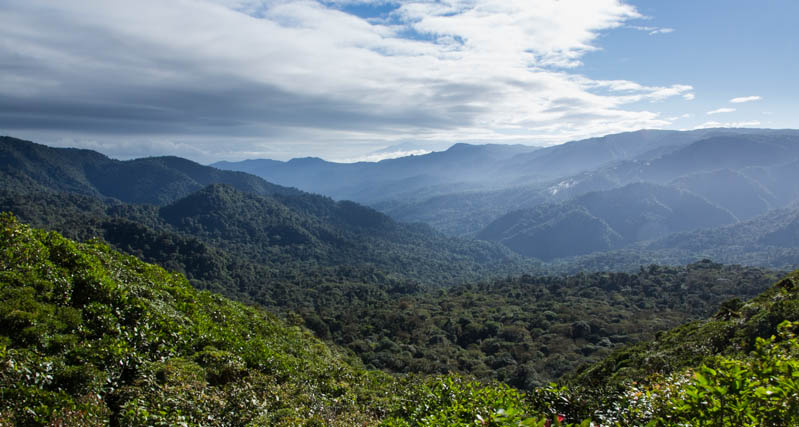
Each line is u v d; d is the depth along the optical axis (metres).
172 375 7.38
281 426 7.46
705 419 3.20
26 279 7.87
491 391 6.31
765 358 3.58
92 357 6.77
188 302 12.34
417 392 9.10
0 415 4.89
